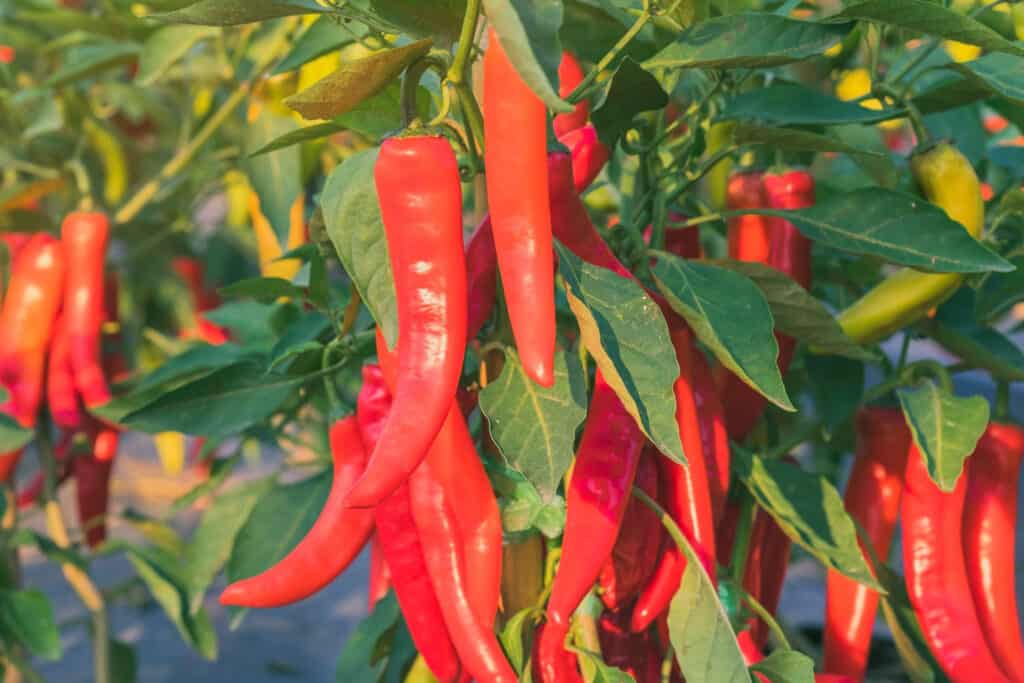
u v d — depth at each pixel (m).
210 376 0.83
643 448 0.75
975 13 0.80
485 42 0.75
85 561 1.05
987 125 1.16
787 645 0.78
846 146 0.76
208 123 1.25
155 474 2.34
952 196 0.78
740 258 0.83
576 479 0.72
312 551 0.76
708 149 0.89
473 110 0.68
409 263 0.65
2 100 1.23
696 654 0.73
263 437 0.97
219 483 0.99
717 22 0.75
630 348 0.68
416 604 0.75
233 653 1.78
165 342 1.32
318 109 0.67
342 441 0.78
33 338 1.03
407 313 0.65
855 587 0.82
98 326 1.04
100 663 1.21
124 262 1.31
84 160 1.44
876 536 0.83
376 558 0.91
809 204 0.81
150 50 1.03
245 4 0.68
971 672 0.79
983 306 0.83
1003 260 0.74
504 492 0.75
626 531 0.74
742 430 0.82
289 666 1.73
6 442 1.00
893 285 0.81
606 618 0.78
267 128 1.04
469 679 0.77
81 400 1.07
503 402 0.70
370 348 0.82
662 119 0.86
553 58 0.62
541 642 0.73
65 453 1.18
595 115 0.77
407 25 0.69
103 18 1.13
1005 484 0.82
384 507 0.74
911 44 1.12
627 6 0.79
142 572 1.02
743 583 0.82
